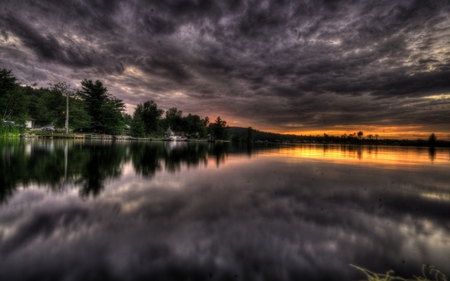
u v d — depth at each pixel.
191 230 1.60
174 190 2.75
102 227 1.59
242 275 1.11
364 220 1.90
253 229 1.66
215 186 3.06
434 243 1.51
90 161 5.08
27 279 1.02
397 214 2.06
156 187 2.88
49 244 1.33
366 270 1.20
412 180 3.79
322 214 2.03
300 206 2.25
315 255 1.32
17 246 1.29
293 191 2.87
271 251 1.35
